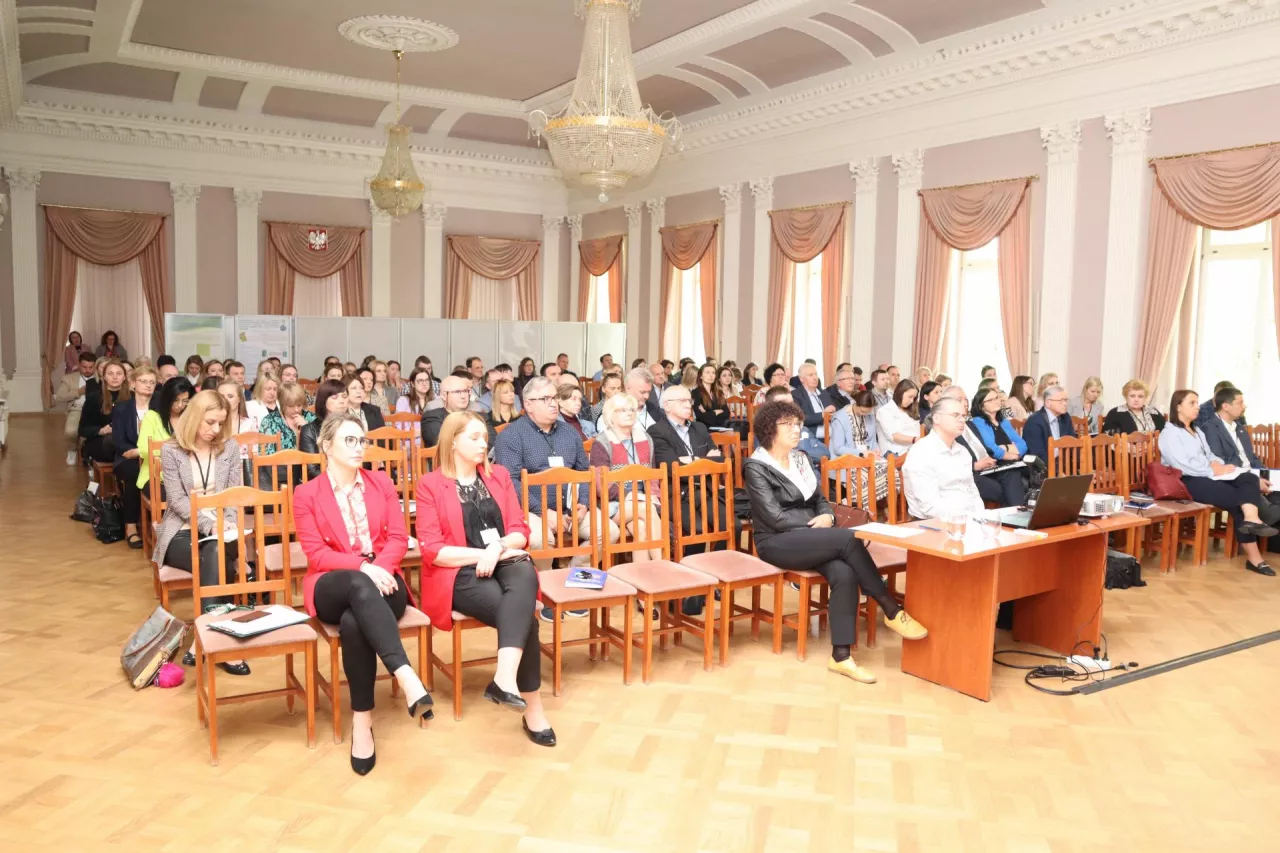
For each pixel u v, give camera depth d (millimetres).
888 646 4520
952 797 3020
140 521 6172
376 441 5715
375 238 15453
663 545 4453
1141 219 8320
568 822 2818
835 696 3852
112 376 7211
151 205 13945
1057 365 9023
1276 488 6051
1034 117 9086
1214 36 7668
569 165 7008
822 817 2879
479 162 15906
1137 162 8297
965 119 9727
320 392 5664
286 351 12062
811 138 11602
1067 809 2957
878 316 10852
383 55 11531
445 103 13555
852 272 11133
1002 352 10203
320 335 12250
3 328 13289
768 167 12320
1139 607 5133
